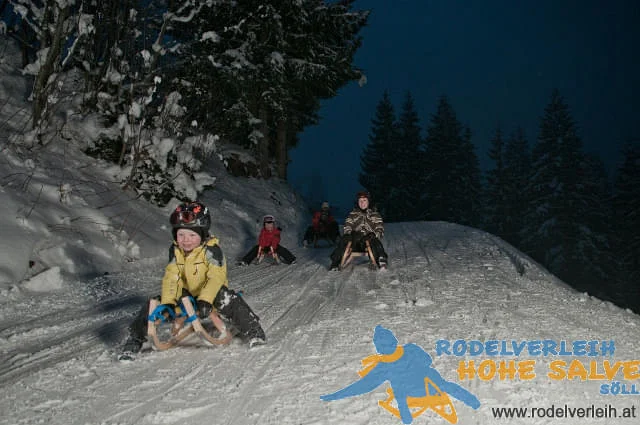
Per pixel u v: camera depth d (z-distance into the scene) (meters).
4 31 11.16
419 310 6.35
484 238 15.84
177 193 13.31
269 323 5.92
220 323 4.86
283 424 3.31
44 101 11.59
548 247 51.41
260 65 19.36
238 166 21.38
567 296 7.47
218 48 17.88
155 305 4.50
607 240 50.34
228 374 4.19
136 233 10.78
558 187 53.00
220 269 4.70
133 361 4.53
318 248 14.79
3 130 11.44
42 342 5.29
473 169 60.12
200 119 17.56
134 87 12.40
